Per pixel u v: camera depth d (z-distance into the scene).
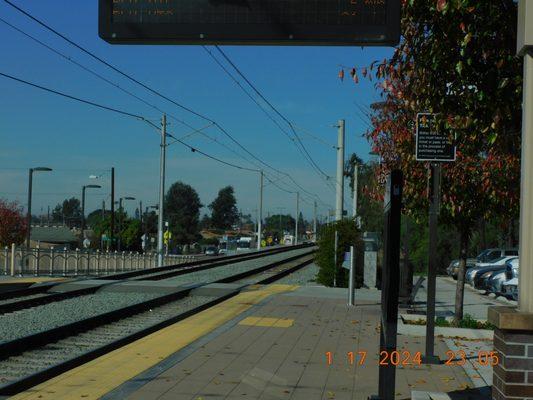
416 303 19.67
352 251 16.75
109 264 43.25
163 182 46.56
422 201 12.59
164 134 46.38
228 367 9.16
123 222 99.69
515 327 5.07
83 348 11.57
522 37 5.12
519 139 6.66
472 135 6.71
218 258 51.59
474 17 6.11
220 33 6.28
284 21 6.21
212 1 6.27
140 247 101.69
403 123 11.83
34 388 7.95
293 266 43.94
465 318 13.88
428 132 9.48
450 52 6.46
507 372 5.15
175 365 9.22
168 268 39.25
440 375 9.08
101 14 6.36
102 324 14.55
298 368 9.23
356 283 25.12
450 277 35.75
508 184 10.74
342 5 6.18
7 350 10.70
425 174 11.83
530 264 5.14
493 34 6.18
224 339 11.44
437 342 11.60
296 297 18.50
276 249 82.38
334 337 11.86
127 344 11.45
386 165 13.57
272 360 9.70
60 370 9.28
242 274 32.06
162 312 17.05
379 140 13.68
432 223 9.87
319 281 26.33
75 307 17.69
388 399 6.44
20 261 31.22
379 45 6.27
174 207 161.75
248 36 6.27
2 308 16.44
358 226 26.38
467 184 11.73
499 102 6.27
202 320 13.99
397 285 6.42
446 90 6.77
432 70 6.72
